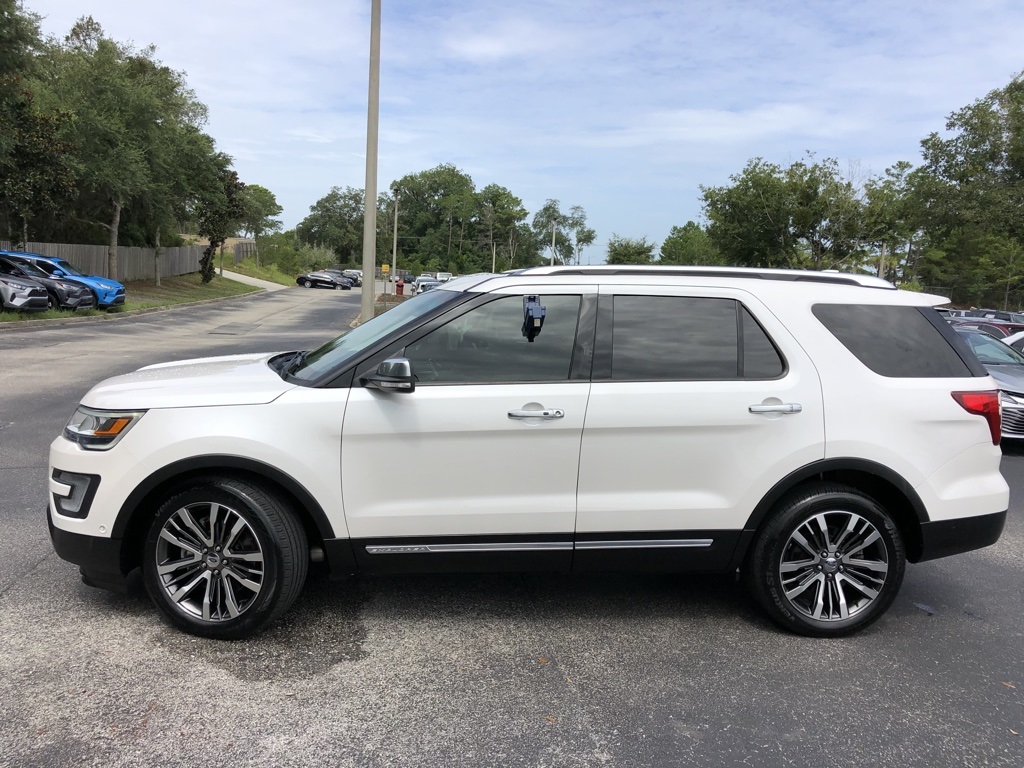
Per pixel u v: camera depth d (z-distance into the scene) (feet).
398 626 12.42
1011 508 21.24
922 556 12.42
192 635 11.67
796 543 12.34
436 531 11.61
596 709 10.13
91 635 11.62
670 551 12.08
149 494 11.43
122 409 11.25
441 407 11.37
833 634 12.40
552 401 11.54
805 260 107.76
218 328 76.95
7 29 76.79
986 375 12.82
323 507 11.35
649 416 11.65
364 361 11.59
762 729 9.76
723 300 12.32
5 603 12.58
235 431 11.08
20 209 82.17
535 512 11.64
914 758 9.23
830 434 11.94
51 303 73.46
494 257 390.83
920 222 141.08
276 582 11.33
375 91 41.45
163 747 8.95
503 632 12.35
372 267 43.11
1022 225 130.00
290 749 9.02
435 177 407.23
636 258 192.13
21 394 32.22
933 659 11.81
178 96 132.67
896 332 12.64
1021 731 9.85
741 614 13.33
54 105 95.14
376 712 9.87
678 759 9.08
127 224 135.03
